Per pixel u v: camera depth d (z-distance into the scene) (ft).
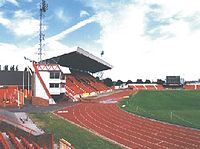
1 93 269.44
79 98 320.09
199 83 542.57
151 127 166.09
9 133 109.70
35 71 282.97
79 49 339.16
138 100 311.47
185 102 299.99
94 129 160.35
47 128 150.92
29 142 103.50
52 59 346.33
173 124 174.29
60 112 215.31
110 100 310.45
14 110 212.23
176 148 124.16
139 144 130.52
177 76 548.31
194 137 142.31
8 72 337.72
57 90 287.48
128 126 168.86
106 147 123.75
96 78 515.09
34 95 281.13
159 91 409.69
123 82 640.99
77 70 471.21
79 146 124.16
